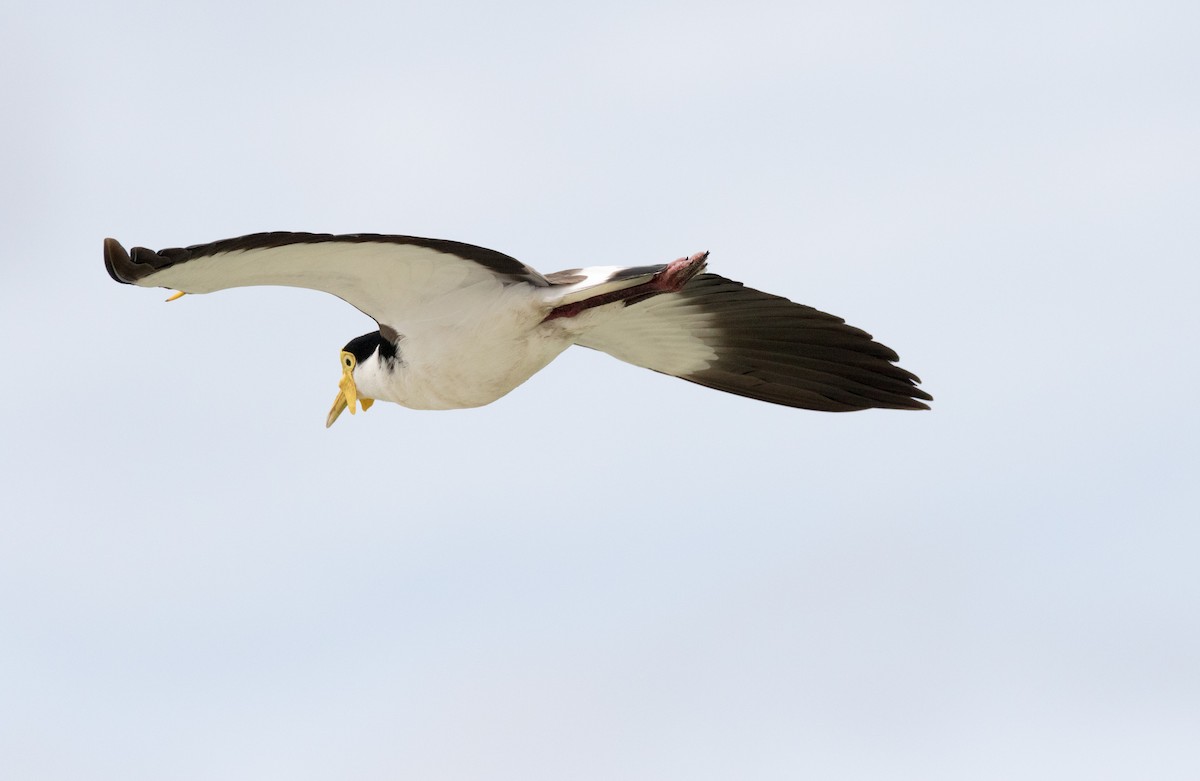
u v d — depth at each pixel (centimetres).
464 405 1419
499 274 1323
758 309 1564
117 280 1108
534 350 1374
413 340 1374
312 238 1142
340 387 1497
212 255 1146
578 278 1345
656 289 1330
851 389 1616
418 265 1302
